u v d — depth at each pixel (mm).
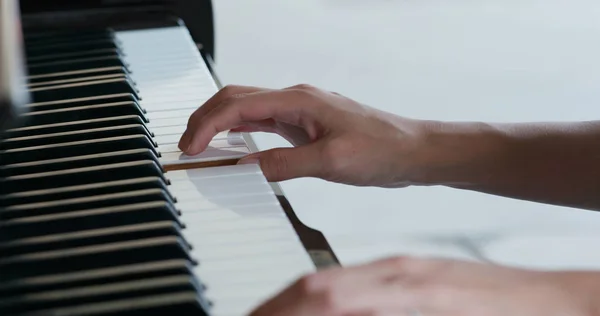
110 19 1044
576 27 2301
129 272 656
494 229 1792
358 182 830
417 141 851
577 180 871
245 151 810
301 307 600
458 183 870
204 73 945
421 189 1947
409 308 607
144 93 902
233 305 644
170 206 721
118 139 797
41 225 694
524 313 622
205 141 798
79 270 658
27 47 971
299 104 818
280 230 708
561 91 2104
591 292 637
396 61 2170
